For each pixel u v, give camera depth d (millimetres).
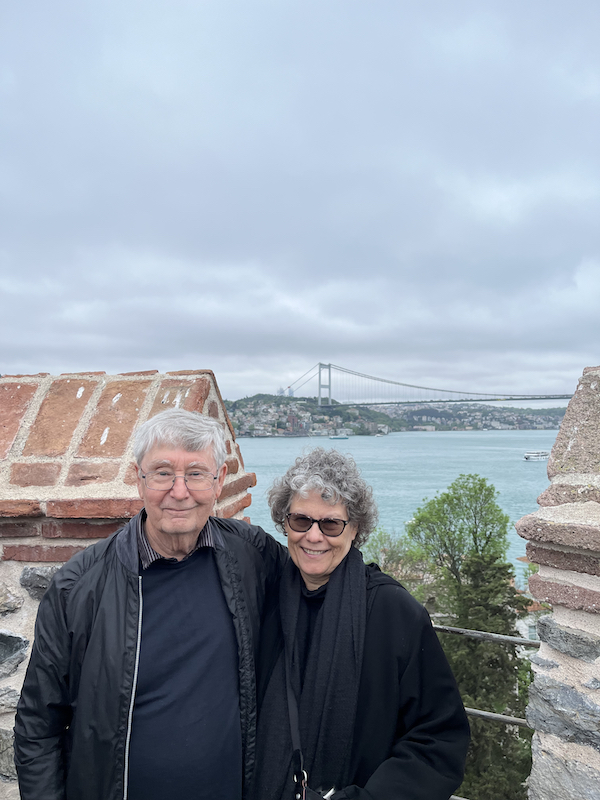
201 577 1403
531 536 1438
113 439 1788
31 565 1708
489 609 16656
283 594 1428
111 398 1939
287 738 1284
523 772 11898
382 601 1338
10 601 1696
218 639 1343
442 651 1320
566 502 1469
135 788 1234
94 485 1650
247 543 1512
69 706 1289
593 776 1334
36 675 1257
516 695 14414
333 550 1373
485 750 12430
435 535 21562
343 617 1313
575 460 1540
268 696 1354
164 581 1370
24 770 1232
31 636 1712
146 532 1399
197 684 1290
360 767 1255
